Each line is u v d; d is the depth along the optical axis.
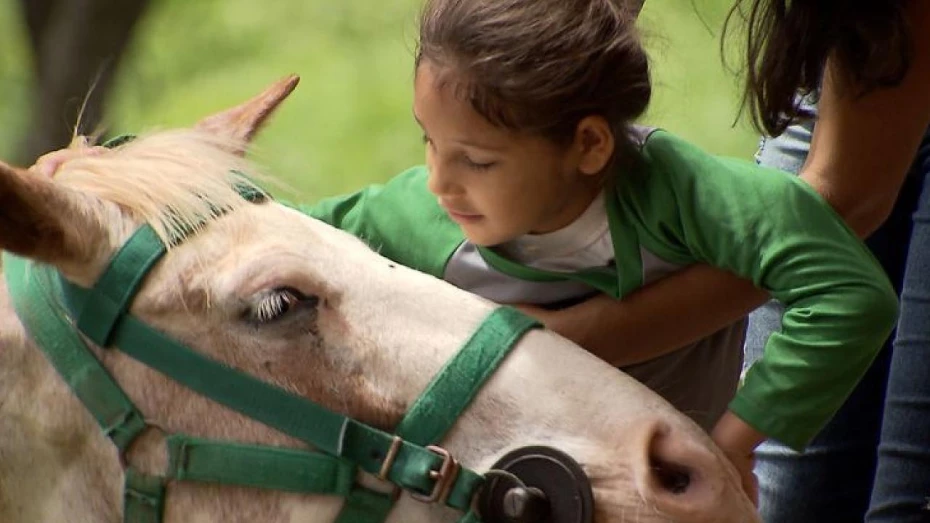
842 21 5.69
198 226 5.30
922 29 5.82
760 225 5.35
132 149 5.49
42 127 15.48
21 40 17.52
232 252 5.25
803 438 5.24
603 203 5.50
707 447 5.03
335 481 5.15
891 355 6.80
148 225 5.27
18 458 5.34
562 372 5.15
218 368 5.17
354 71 20.39
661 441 4.99
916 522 6.34
